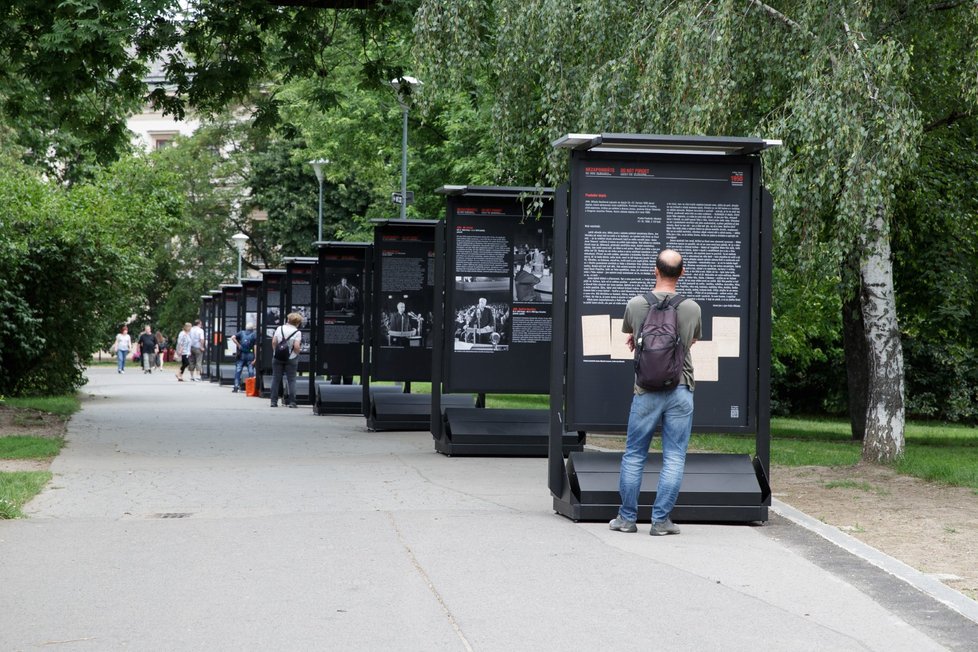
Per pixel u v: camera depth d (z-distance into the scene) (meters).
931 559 8.10
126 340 50.97
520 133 15.34
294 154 38.88
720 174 9.77
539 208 14.91
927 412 35.56
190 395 31.02
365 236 41.12
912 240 19.38
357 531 8.72
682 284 9.75
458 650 5.50
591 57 14.05
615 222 9.68
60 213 26.88
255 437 17.45
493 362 15.08
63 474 12.27
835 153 11.80
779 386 37.34
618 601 6.54
